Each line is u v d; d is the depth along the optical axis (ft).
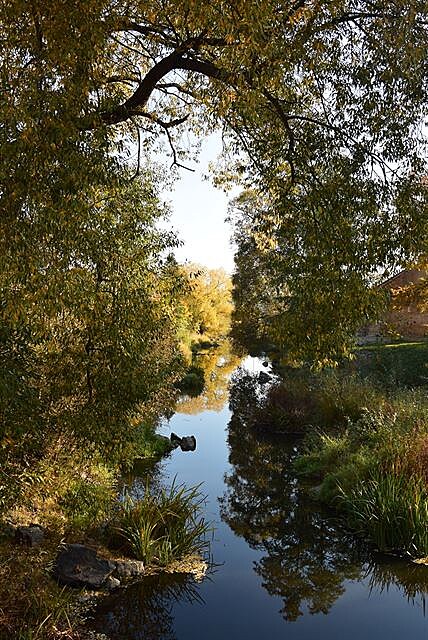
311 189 19.65
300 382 56.54
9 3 12.34
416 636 19.30
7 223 11.78
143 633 19.13
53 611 17.22
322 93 19.70
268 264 20.89
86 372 17.70
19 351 15.46
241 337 97.91
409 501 25.62
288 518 31.63
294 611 21.18
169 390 42.86
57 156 12.05
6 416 15.07
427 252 18.13
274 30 14.75
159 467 42.14
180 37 17.78
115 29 15.28
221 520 31.48
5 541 20.76
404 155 18.60
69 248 13.26
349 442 37.22
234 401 75.41
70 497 24.31
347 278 17.83
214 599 22.06
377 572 24.32
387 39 16.87
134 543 23.81
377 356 60.49
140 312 18.26
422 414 35.17
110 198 18.52
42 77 12.15
